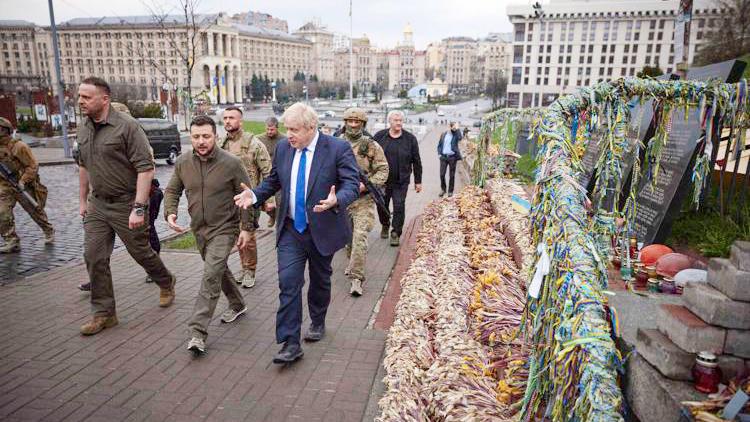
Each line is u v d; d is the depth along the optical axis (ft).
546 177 7.44
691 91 10.93
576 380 6.01
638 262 11.32
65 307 16.11
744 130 13.07
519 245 14.69
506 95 327.67
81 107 12.96
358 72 606.55
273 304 16.65
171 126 63.26
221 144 18.74
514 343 9.48
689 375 6.06
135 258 14.82
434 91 458.50
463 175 55.21
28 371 12.03
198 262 21.30
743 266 5.81
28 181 22.76
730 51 97.45
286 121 11.76
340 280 19.20
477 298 11.53
